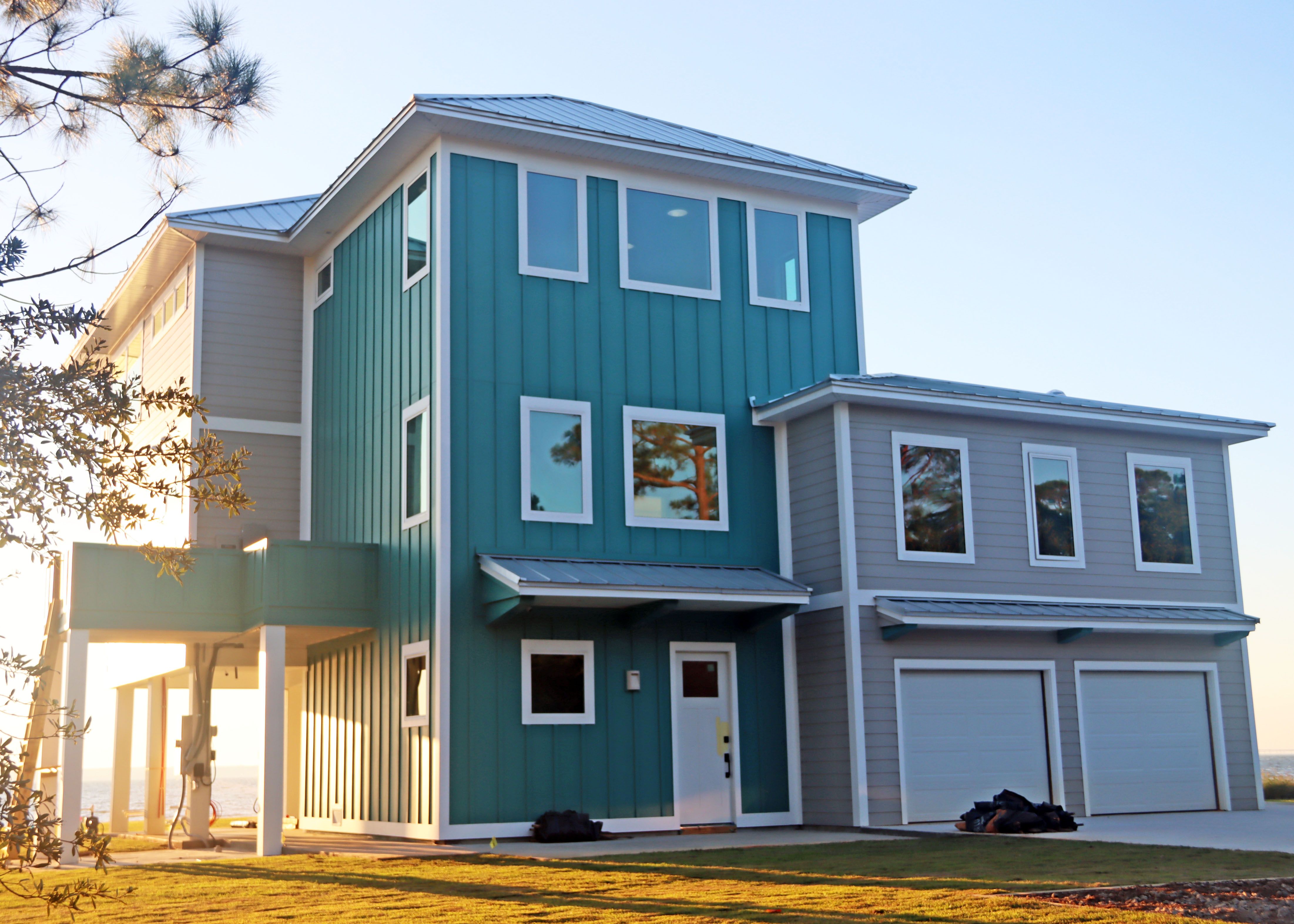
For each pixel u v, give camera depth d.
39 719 13.40
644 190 17.80
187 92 7.79
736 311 18.14
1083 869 10.91
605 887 10.33
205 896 10.54
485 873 11.69
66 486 5.52
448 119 16.06
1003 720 17.22
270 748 15.22
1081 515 18.44
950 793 16.56
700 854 13.05
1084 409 18.17
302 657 20.09
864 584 16.50
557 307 16.84
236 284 20.80
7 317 5.56
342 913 9.13
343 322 19.64
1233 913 8.60
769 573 17.16
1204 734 18.72
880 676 16.38
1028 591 17.73
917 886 9.99
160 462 6.05
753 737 16.89
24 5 7.64
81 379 5.59
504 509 15.98
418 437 16.45
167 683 20.52
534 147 17.00
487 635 15.53
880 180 19.08
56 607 17.03
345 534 18.62
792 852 13.09
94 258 6.48
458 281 16.22
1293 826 15.44
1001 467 17.94
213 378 20.30
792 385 18.38
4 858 5.15
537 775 15.45
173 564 6.35
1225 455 20.03
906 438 17.25
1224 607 19.39
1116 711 18.05
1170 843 13.22
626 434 16.98
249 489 20.19
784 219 18.86
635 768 16.08
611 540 16.62
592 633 16.16
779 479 17.92
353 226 19.52
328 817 18.61
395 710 16.33
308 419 20.70
